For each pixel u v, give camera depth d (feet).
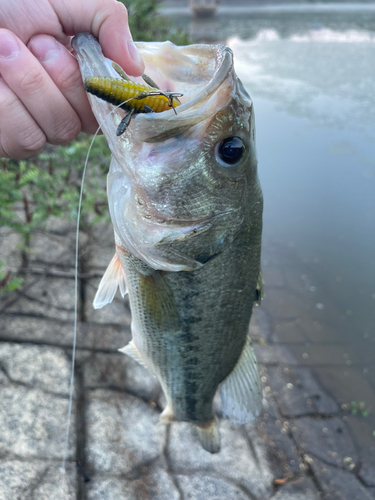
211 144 0.46
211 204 0.49
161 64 0.51
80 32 0.45
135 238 0.52
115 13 0.44
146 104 0.42
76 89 0.45
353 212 2.32
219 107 0.44
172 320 0.60
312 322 1.58
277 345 1.46
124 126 0.40
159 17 3.45
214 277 0.56
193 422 0.76
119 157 0.47
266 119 3.51
